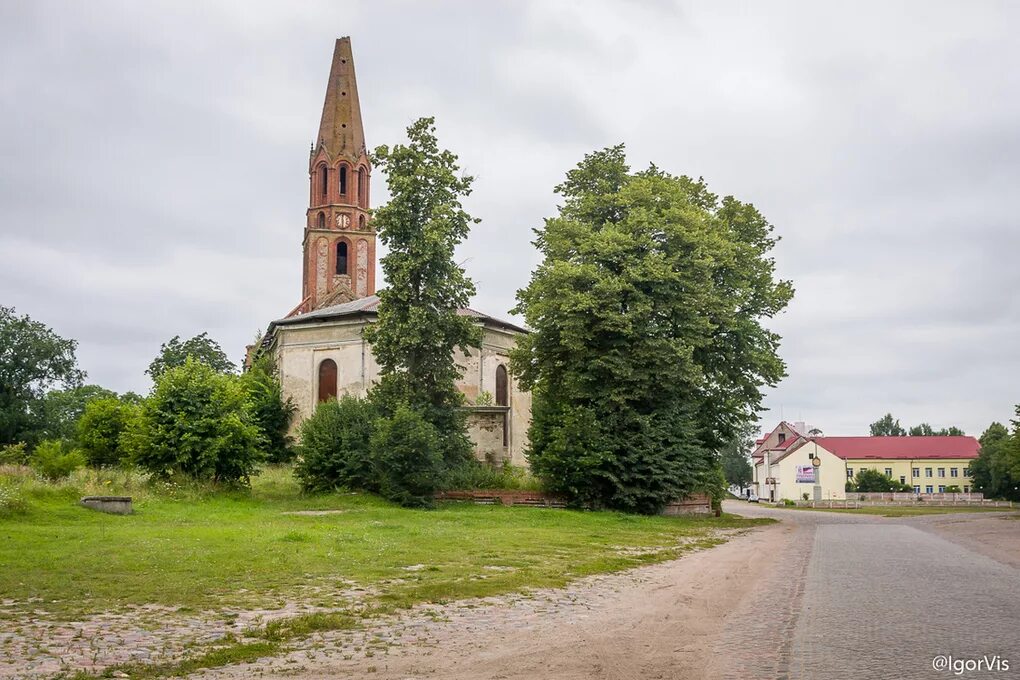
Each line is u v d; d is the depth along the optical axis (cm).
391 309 3944
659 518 3712
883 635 1028
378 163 4053
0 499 2402
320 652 959
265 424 5488
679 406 3925
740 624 1141
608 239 3831
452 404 3988
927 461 11531
